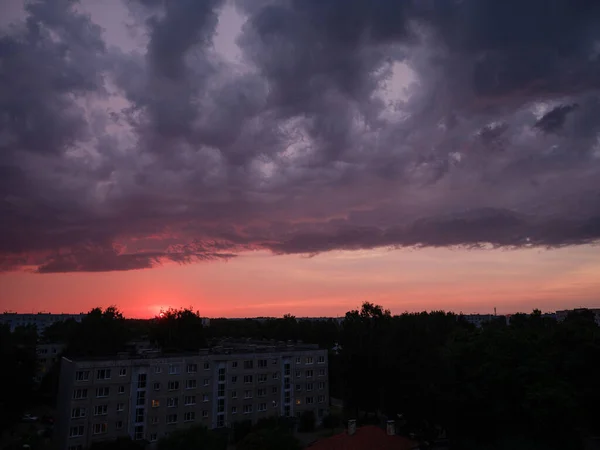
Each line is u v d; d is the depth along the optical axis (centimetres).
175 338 12169
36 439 7425
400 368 8500
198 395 7725
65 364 7219
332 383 12556
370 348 9362
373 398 9206
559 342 6228
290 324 16150
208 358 7956
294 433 8419
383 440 4759
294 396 9069
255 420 8362
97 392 6725
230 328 18900
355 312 10075
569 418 5044
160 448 5366
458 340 6962
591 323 6412
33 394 10212
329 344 14838
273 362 8850
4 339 8538
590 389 5575
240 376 8319
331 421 9000
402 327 8994
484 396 5809
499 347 6206
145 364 7219
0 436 7838
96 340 11600
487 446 5491
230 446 7481
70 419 6444
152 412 7169
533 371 5594
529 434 5356
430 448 6525
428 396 6781
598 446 5459
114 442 6469
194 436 5366
